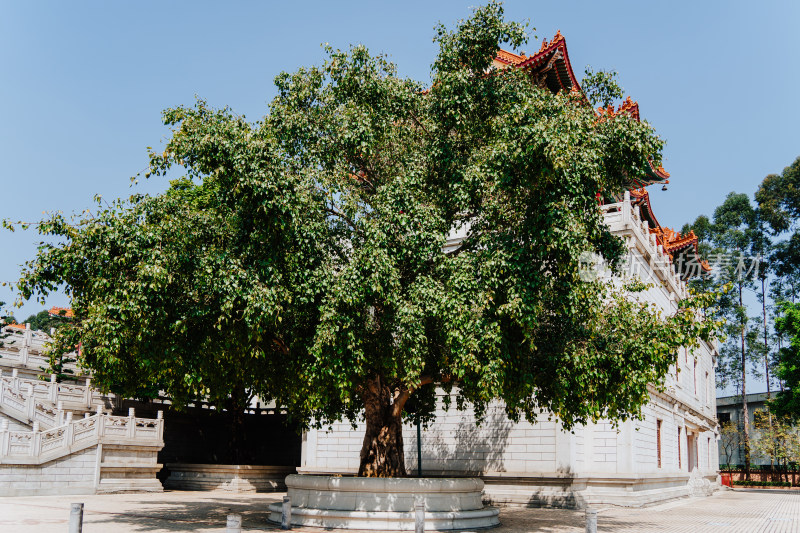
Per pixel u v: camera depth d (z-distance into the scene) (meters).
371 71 18.03
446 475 27.70
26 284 14.81
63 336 15.35
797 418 50.62
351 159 17.95
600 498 24.84
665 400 32.78
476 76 17.95
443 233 16.47
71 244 15.03
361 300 14.88
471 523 17.39
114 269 14.73
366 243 15.28
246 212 15.54
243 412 37.91
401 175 17.08
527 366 15.70
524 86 17.78
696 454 43.12
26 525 15.36
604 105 17.88
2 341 32.44
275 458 41.22
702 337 16.97
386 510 16.77
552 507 24.78
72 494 25.86
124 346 14.84
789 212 70.62
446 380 18.64
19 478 24.30
